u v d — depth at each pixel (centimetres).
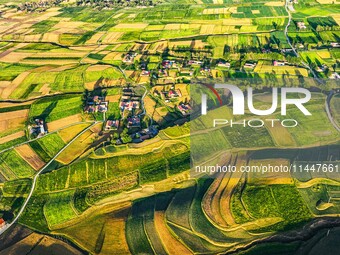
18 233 7150
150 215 7275
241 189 7594
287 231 6775
